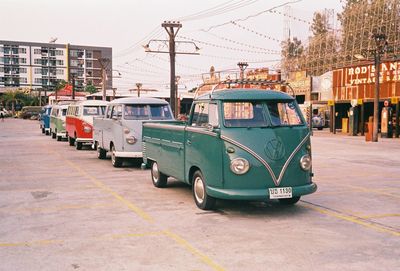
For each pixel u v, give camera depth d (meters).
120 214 7.88
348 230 6.76
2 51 144.62
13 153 19.03
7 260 5.45
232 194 7.32
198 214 7.86
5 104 119.19
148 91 68.88
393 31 37.72
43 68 150.00
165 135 9.84
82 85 150.00
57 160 16.48
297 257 5.51
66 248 5.92
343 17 47.88
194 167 8.52
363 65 30.84
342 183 11.20
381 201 8.95
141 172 13.32
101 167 14.50
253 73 44.38
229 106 7.78
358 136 30.41
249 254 5.63
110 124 14.75
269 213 7.92
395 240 6.23
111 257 5.54
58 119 25.80
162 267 5.18
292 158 7.61
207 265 5.23
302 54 50.16
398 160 16.23
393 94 28.94
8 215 7.84
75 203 8.84
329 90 35.25
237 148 7.43
